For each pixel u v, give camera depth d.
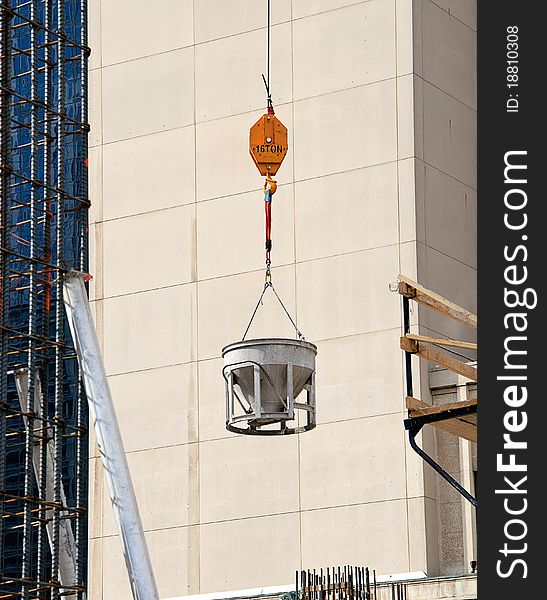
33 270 51.31
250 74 76.81
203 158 77.38
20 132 81.88
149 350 76.75
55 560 50.22
